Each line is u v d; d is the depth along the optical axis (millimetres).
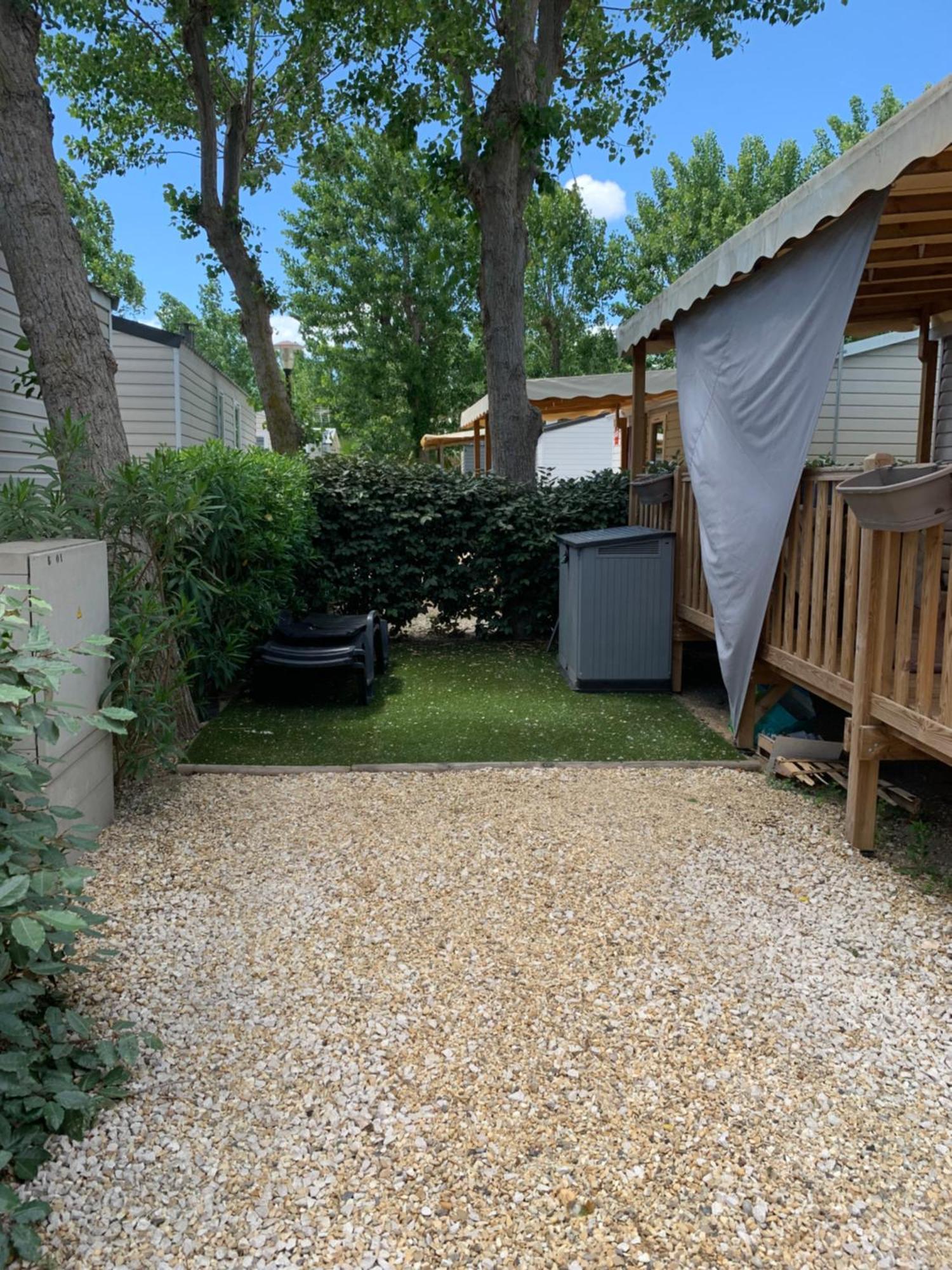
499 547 8234
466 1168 1825
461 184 9594
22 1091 1836
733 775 4398
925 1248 1631
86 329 4723
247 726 5434
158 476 4125
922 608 2969
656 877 3168
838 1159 1852
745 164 28500
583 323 29047
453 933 2777
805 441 4059
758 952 2662
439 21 8898
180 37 12016
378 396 25594
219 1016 2342
